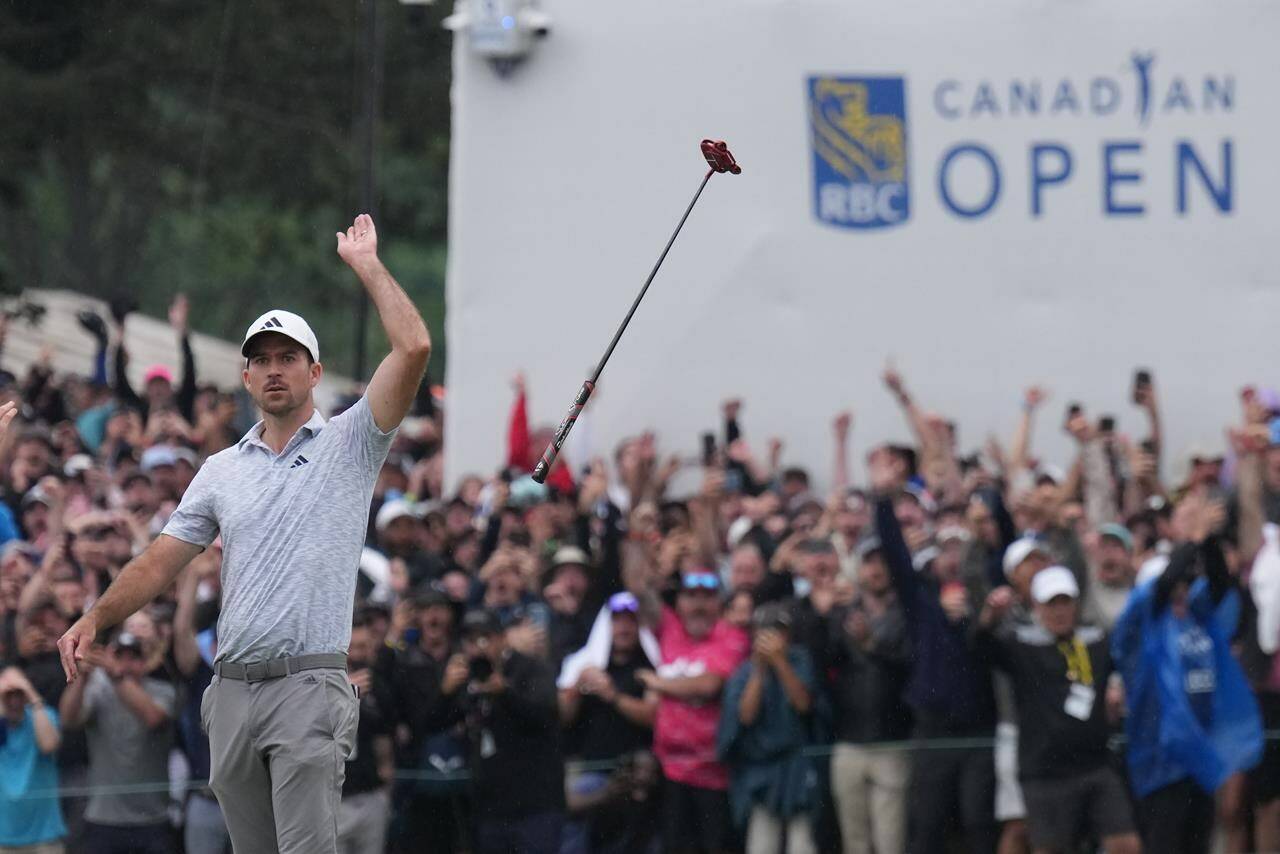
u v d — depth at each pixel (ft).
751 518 136.46
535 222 159.33
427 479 162.71
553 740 113.60
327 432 75.10
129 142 330.34
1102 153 158.71
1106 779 115.44
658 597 122.42
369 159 197.06
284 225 389.80
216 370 260.42
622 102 159.22
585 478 149.28
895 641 116.26
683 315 158.81
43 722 111.55
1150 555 135.03
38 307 255.29
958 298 158.71
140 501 139.23
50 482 136.46
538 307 159.33
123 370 182.39
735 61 158.92
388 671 112.57
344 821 110.01
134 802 112.27
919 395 158.40
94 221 360.48
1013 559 118.21
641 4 159.12
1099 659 116.67
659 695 115.75
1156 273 158.51
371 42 197.77
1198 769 116.26
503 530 131.64
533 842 111.96
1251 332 158.20
